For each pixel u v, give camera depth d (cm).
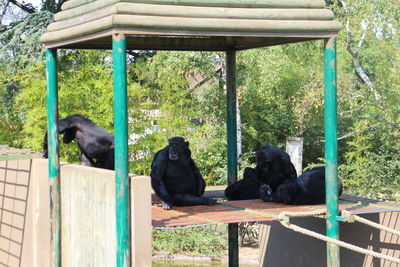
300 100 2531
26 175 985
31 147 1925
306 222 1056
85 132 974
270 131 2795
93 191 729
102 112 1927
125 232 645
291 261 1109
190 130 2261
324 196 895
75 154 1870
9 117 2259
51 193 839
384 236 911
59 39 787
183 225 711
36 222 942
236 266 1074
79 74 1970
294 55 2741
